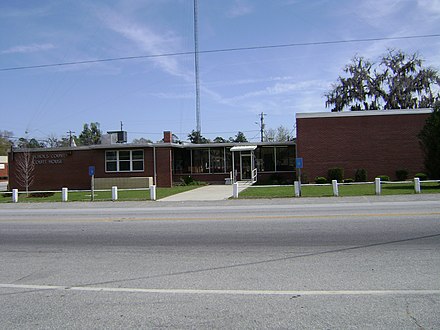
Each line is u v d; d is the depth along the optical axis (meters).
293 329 4.13
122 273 6.49
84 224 12.25
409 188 21.73
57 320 4.55
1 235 10.70
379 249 7.58
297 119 31.11
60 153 33.59
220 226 10.95
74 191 28.45
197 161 36.16
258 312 4.62
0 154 78.12
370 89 48.22
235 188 20.34
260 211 14.34
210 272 6.39
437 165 22.12
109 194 25.34
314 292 5.26
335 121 30.70
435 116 22.55
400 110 29.97
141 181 31.48
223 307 4.81
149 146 31.98
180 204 18.34
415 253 7.20
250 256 7.38
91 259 7.54
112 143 33.84
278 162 35.31
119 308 4.88
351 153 30.48
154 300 5.14
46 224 12.61
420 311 4.52
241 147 33.47
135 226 11.48
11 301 5.24
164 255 7.69
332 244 8.16
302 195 20.00
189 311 4.71
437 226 9.80
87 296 5.37
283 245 8.22
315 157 30.81
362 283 5.58
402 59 47.69
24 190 33.72
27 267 7.05
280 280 5.84
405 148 29.94
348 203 16.28
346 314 4.48
